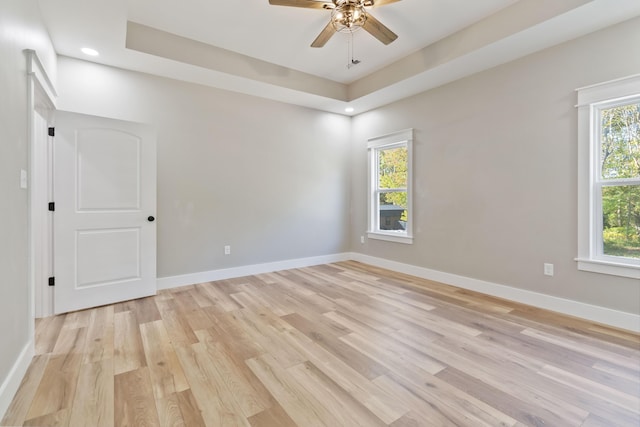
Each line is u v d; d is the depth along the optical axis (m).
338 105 4.68
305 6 2.36
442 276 3.89
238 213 4.19
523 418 1.50
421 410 1.56
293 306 3.06
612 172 2.62
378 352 2.15
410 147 4.23
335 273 4.41
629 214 2.54
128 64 3.27
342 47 3.44
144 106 3.49
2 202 1.51
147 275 3.33
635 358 2.06
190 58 3.27
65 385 1.75
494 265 3.37
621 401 1.63
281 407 1.58
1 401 1.47
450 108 3.75
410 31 3.11
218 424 1.46
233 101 4.09
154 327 2.55
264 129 4.37
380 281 3.98
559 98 2.83
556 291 2.90
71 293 2.87
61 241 2.82
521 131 3.11
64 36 2.69
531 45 2.86
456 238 3.73
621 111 2.57
